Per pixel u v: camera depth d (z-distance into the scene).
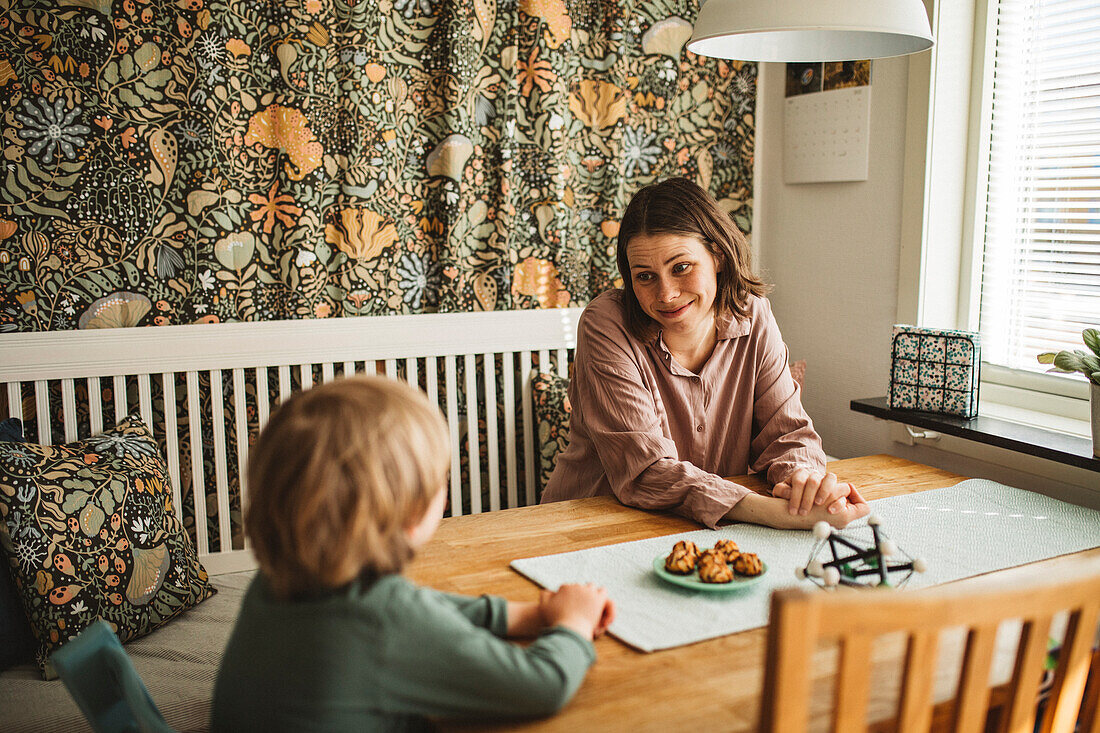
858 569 1.12
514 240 2.53
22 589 1.63
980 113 2.15
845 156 2.42
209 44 2.15
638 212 1.53
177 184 2.17
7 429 1.84
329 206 2.31
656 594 1.12
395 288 2.41
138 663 1.65
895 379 2.00
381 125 2.33
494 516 1.45
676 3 2.62
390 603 0.79
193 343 2.16
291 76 2.23
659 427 1.55
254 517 0.81
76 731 1.44
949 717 0.86
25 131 2.03
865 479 1.63
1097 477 1.71
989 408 2.07
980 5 2.12
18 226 2.05
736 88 2.72
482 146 2.47
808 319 2.63
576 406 1.75
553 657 0.86
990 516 1.41
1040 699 0.97
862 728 0.70
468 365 2.44
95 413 2.10
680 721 0.83
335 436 0.78
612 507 1.50
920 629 0.69
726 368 1.69
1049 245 2.01
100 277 2.12
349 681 0.78
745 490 1.41
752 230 2.80
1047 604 0.74
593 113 2.60
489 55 2.44
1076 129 1.93
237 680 0.84
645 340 1.61
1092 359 1.58
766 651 0.68
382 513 0.78
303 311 2.31
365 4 2.28
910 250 2.21
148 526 1.79
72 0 2.04
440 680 0.80
